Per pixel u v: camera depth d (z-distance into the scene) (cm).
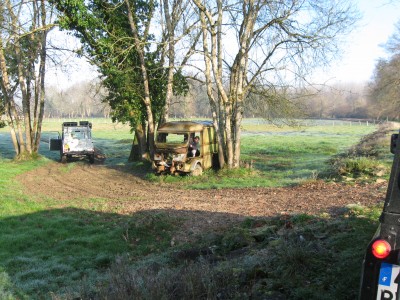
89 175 2284
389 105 6075
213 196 1529
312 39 1878
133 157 2862
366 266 326
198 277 545
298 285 523
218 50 2047
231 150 2092
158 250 933
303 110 2047
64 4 2230
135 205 1392
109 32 2262
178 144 2047
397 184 320
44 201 1538
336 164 2005
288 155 3120
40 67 2891
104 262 884
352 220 800
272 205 1234
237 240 808
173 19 2320
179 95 2458
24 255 948
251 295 521
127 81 2217
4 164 2614
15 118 2889
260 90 2017
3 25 2491
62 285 748
